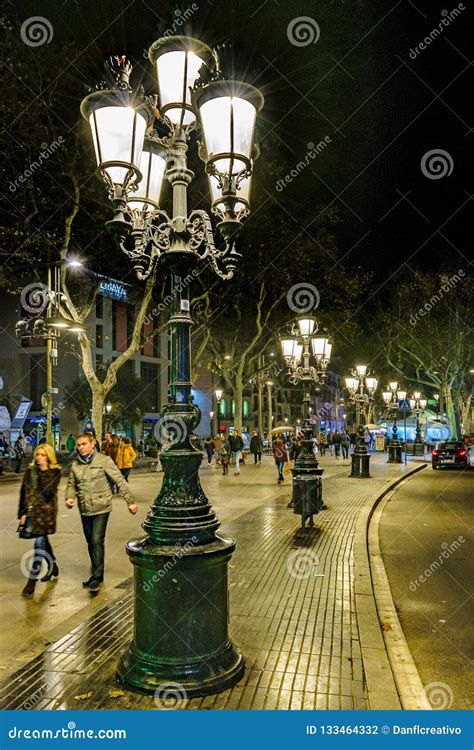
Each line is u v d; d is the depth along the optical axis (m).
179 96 4.00
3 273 19.98
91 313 47.41
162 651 3.69
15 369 49.19
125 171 3.86
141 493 15.50
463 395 47.38
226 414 65.94
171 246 4.09
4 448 28.05
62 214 17.31
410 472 23.14
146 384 48.34
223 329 31.09
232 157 3.73
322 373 13.15
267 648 4.41
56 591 6.11
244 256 22.41
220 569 3.86
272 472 22.89
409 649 4.91
